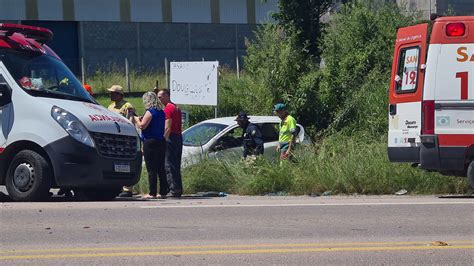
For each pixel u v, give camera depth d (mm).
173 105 20188
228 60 69250
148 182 21312
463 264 11625
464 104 18438
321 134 31141
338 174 21641
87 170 17734
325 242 13188
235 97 36938
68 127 17688
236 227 14602
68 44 63125
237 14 69688
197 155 23250
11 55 18828
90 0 63781
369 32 36625
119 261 11609
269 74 35125
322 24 41094
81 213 16047
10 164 18047
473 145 18375
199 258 11891
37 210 16359
